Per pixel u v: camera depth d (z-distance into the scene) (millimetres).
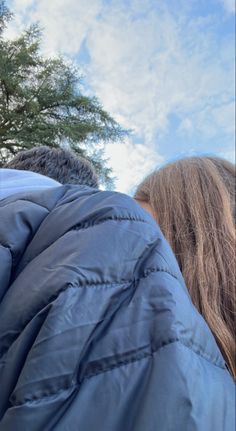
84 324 486
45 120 10891
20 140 10195
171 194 771
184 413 442
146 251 563
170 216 742
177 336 478
